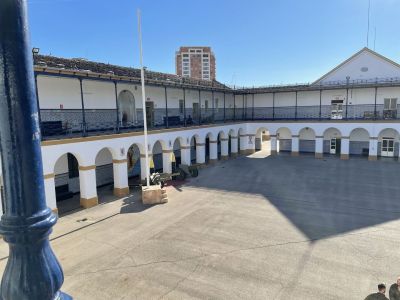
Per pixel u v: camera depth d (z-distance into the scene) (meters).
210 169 29.70
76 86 21.78
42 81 19.67
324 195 20.52
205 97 36.62
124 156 21.12
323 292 9.73
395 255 11.97
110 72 24.14
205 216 16.80
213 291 9.91
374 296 7.98
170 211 17.77
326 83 36.97
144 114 19.78
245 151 39.03
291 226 15.15
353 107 35.28
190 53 112.25
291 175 26.62
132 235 14.46
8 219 1.91
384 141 34.38
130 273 11.12
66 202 20.14
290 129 36.56
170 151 25.64
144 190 19.14
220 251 12.62
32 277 1.92
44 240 2.01
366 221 15.64
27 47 1.90
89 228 15.45
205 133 30.81
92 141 18.83
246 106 41.56
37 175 1.98
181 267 11.45
